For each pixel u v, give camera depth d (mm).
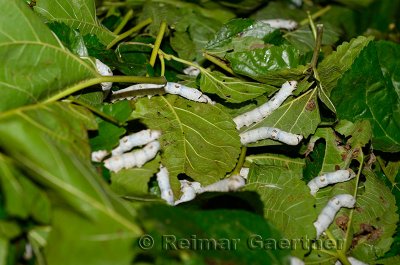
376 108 979
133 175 867
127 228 782
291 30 1138
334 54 968
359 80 966
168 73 999
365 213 942
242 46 1011
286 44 1005
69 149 810
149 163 880
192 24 1080
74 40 910
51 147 779
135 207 821
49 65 849
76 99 866
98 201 781
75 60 869
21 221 795
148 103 937
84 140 834
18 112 813
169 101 947
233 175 909
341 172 942
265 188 926
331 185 949
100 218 779
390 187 998
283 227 903
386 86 987
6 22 832
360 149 968
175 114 940
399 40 1263
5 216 791
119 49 999
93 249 773
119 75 938
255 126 964
